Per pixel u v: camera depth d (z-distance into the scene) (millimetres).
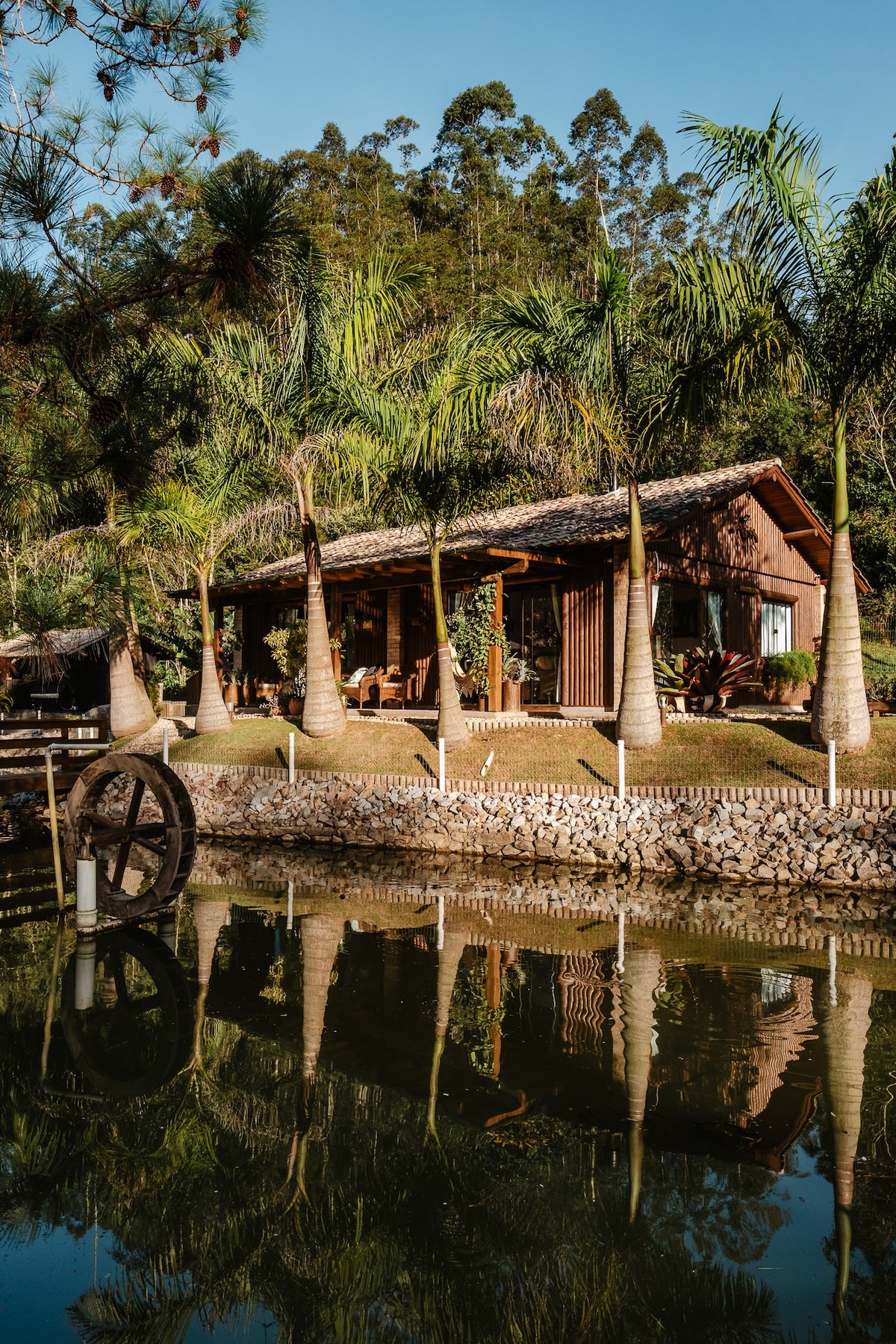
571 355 13383
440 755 14992
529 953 8258
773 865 11555
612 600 18453
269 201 4906
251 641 27844
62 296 4891
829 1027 6270
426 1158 4559
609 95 66938
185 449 6535
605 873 12195
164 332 5383
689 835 12281
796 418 34250
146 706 23109
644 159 64438
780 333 12094
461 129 68688
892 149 11625
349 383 16125
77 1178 4477
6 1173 4531
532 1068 5617
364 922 9578
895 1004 6754
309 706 17891
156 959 8289
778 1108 5008
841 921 9422
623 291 13180
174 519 17969
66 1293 3656
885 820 11328
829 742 11805
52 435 5551
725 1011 6613
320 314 15883
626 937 8844
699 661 17047
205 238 5039
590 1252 3791
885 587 32438
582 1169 4410
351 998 7059
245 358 15891
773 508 22594
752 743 13711
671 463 35406
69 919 10047
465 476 15531
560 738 15555
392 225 50938
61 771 13133
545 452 14969
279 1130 4895
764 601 22766
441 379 15680
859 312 11805
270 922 9633
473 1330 3375
